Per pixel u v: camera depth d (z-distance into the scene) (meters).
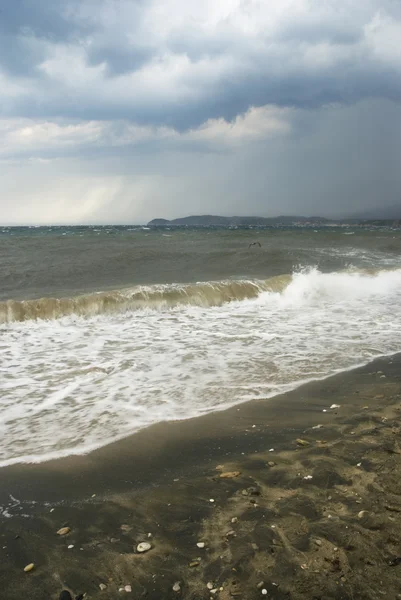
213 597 2.17
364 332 8.04
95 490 3.20
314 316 9.47
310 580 2.23
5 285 12.77
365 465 3.38
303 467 3.42
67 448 3.82
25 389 5.20
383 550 2.42
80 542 2.62
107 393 5.09
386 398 4.96
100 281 13.86
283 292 11.70
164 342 7.38
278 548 2.49
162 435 4.08
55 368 5.98
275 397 5.02
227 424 4.32
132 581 2.30
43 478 3.36
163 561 2.44
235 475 3.35
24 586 2.27
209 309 10.28
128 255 19.66
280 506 2.91
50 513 2.92
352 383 5.48
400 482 3.11
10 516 2.88
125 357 6.51
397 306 10.52
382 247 26.02
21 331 8.14
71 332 8.10
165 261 18.50
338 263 18.45
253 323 8.81
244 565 2.37
